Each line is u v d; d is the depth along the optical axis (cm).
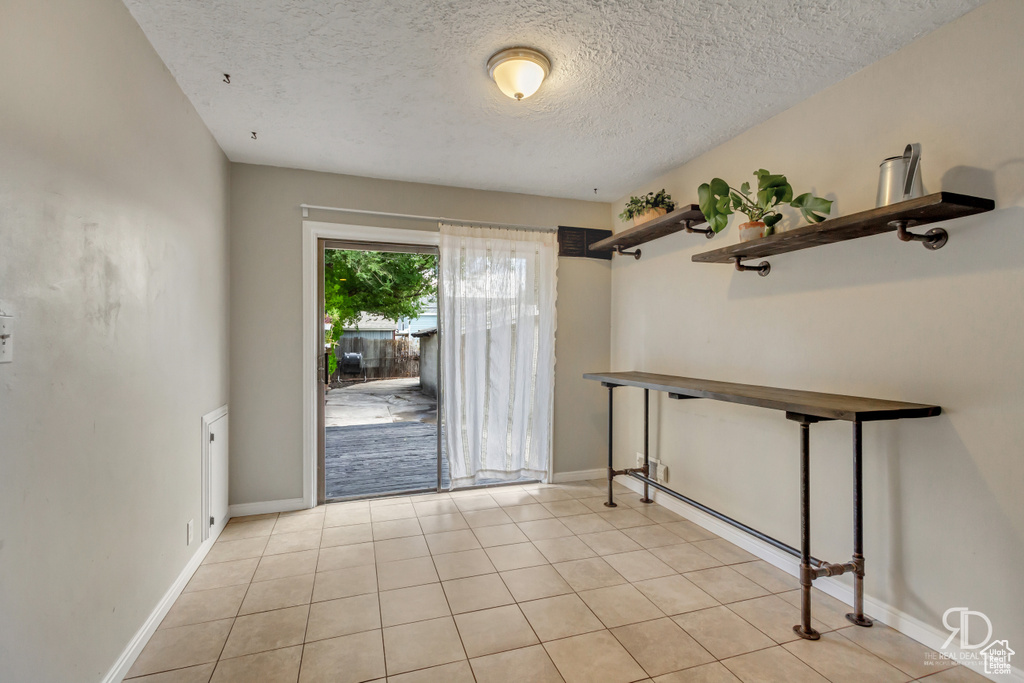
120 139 154
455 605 199
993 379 152
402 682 154
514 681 155
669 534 273
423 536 270
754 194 248
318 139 263
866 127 194
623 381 281
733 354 260
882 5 157
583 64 192
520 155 286
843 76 201
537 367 360
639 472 329
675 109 230
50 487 118
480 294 344
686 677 156
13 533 104
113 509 150
